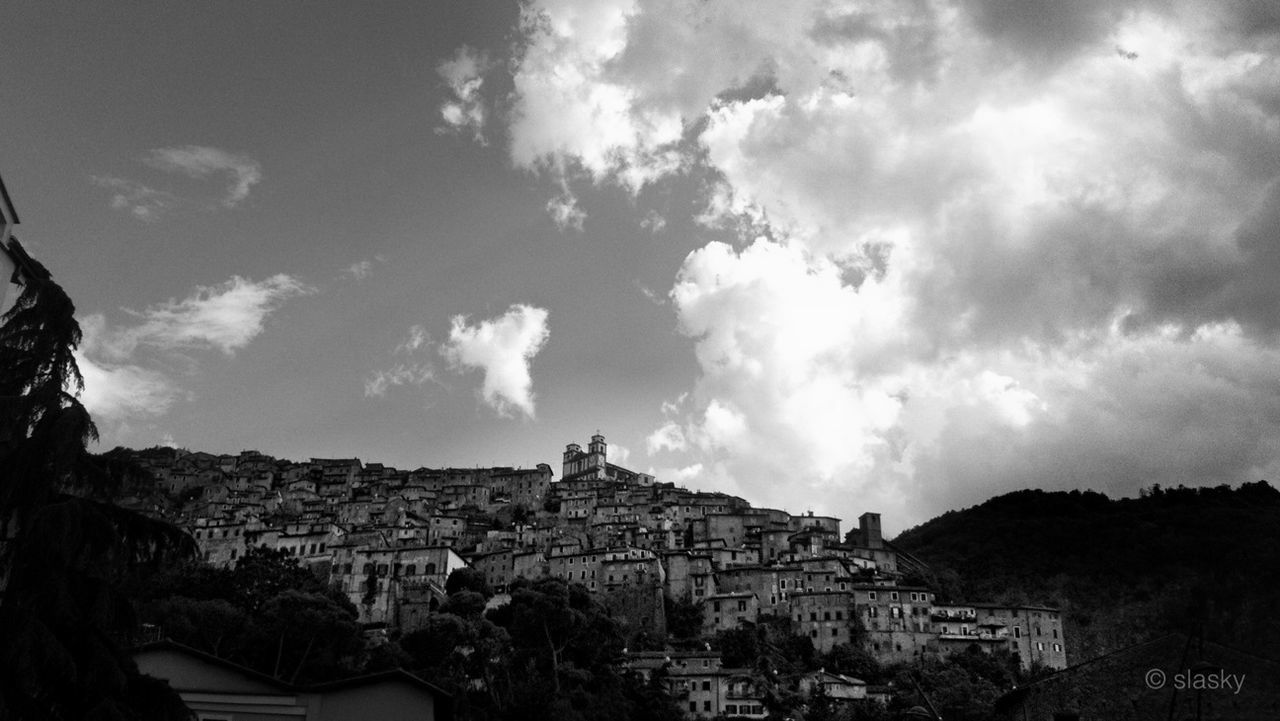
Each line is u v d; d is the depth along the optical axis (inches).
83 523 1095.0
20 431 1104.8
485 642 4357.8
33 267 1393.9
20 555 1063.6
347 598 6023.6
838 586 7047.2
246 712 1501.0
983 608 6825.8
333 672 3863.2
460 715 3344.0
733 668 5910.4
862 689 5743.1
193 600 4065.0
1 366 1152.2
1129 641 7081.7
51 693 1042.7
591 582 7367.1
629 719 4451.3
